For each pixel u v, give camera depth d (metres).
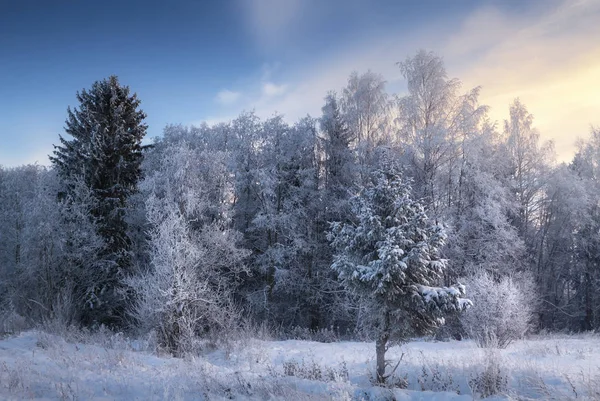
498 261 22.05
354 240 9.40
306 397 6.84
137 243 23.97
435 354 12.63
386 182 9.36
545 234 31.86
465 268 21.41
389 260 8.50
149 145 27.16
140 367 9.32
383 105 24.95
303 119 26.98
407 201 9.04
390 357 12.32
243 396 7.05
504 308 15.25
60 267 20.12
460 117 22.38
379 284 8.48
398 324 8.94
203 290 15.85
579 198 28.38
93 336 14.70
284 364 10.63
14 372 6.99
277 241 25.58
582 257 32.62
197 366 9.43
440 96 23.02
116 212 21.88
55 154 24.94
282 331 21.58
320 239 25.23
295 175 25.88
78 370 8.40
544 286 30.02
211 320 16.36
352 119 24.97
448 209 22.33
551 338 19.64
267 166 24.84
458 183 23.44
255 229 25.12
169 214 16.88
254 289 25.02
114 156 23.66
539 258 30.92
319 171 27.22
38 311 19.38
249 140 24.97
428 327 9.19
